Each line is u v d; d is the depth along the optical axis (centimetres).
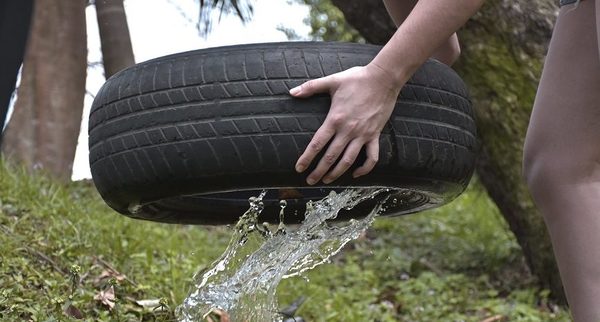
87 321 233
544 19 322
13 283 246
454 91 200
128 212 211
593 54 189
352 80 186
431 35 184
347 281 372
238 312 214
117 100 198
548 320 315
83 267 274
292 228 217
